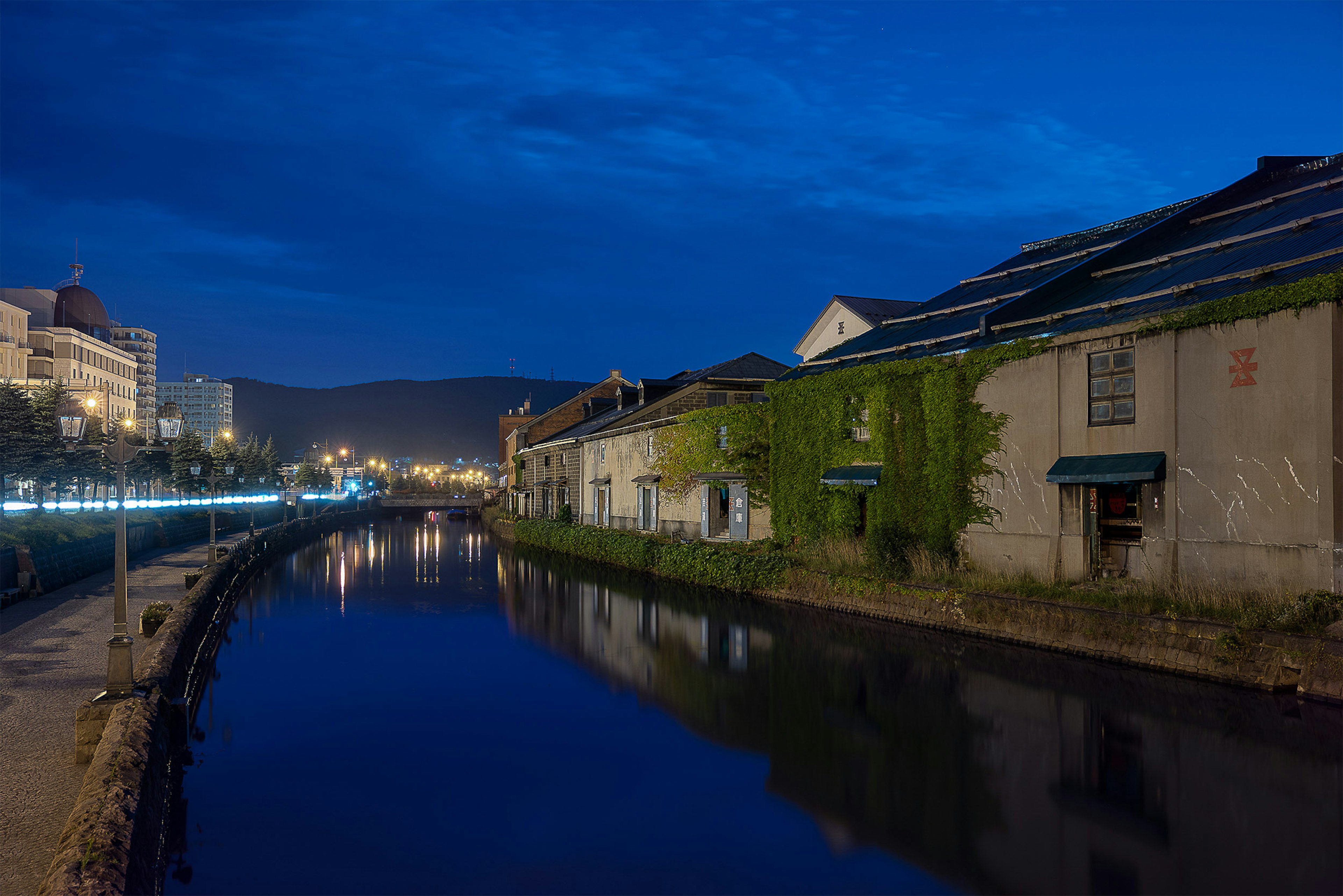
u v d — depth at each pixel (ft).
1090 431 57.31
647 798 31.76
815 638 61.11
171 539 147.64
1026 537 61.87
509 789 32.91
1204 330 50.26
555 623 73.97
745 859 26.27
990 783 31.99
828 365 94.53
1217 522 49.14
